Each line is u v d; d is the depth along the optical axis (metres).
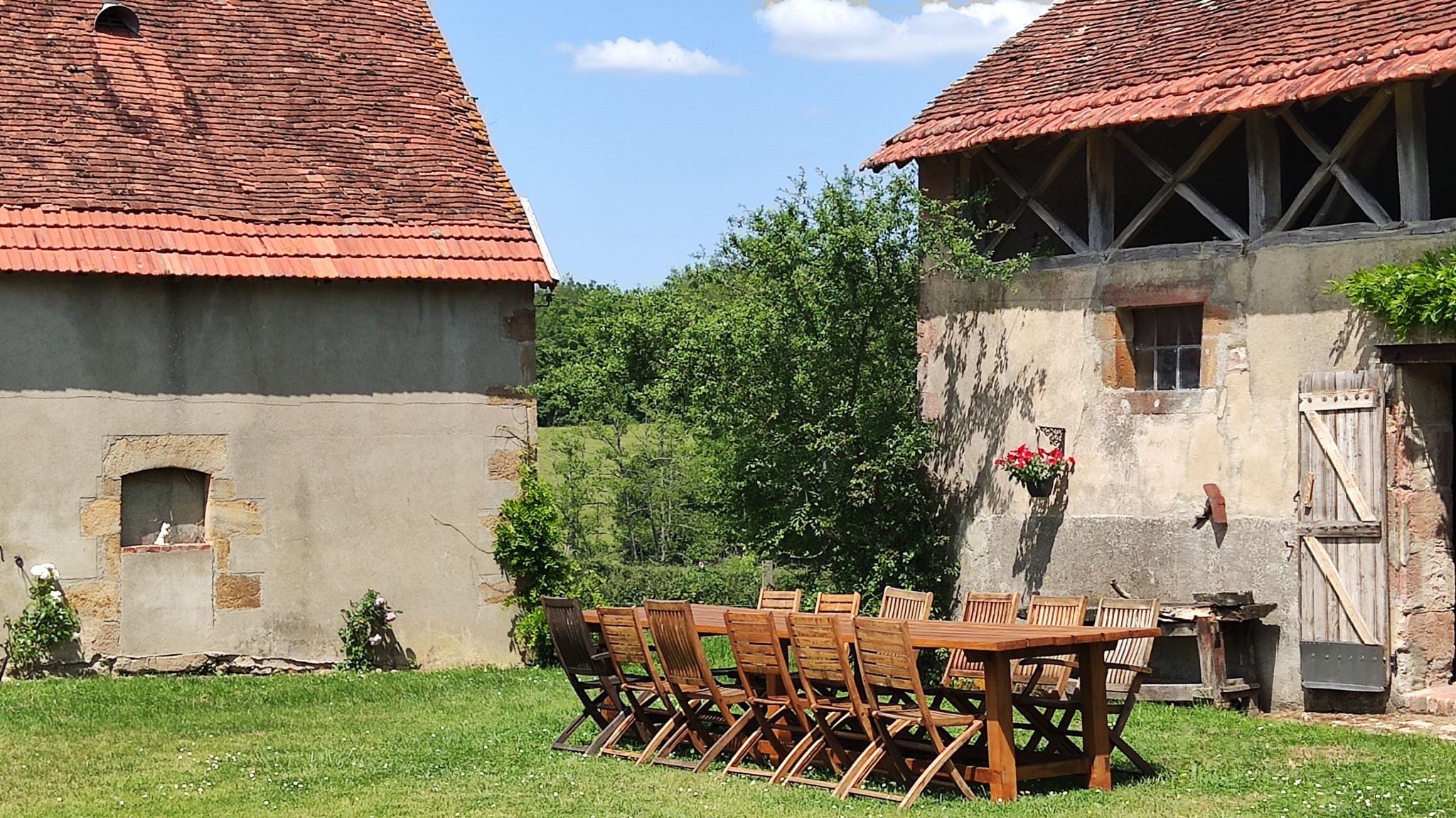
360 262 14.06
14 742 10.56
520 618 14.73
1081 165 14.23
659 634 9.55
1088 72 13.01
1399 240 10.93
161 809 8.60
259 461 13.95
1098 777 8.66
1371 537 11.02
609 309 15.47
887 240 13.24
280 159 14.76
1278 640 11.59
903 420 13.80
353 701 12.40
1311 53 11.42
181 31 15.51
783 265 13.23
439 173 15.19
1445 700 10.70
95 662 13.35
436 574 14.47
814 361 13.68
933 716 8.47
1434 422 11.19
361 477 14.27
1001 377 13.35
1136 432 12.40
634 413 21.14
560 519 14.83
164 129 14.54
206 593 13.73
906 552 13.70
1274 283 11.66
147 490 13.77
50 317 13.32
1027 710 9.32
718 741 9.40
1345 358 11.23
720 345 13.48
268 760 9.95
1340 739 10.09
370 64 16.12
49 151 13.85
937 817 7.95
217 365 13.84
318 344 14.18
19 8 14.95
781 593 11.48
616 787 8.91
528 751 10.13
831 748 8.99
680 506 21.38
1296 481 11.48
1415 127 10.92
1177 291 12.20
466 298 14.66
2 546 13.10
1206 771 9.09
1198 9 13.07
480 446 14.67
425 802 8.61
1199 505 12.02
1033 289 13.14
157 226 13.63
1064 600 9.91
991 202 13.79
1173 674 12.29
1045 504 12.95
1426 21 11.03
